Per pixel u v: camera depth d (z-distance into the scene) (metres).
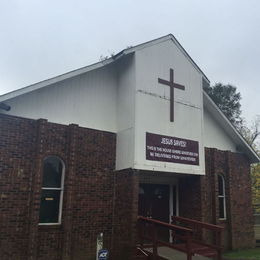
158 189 14.09
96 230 11.38
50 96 11.50
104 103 12.70
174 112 13.03
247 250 14.94
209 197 14.48
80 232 11.00
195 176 13.71
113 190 12.10
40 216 10.45
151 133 12.16
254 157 16.58
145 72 12.55
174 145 12.70
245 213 15.80
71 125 11.34
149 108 12.34
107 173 12.07
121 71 13.10
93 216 11.41
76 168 11.32
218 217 14.29
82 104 12.17
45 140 10.77
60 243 10.47
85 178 11.48
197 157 13.34
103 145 12.20
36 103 11.14
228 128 16.25
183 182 14.23
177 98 13.27
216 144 15.96
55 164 11.05
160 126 12.48
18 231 9.82
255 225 18.80
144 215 13.41
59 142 11.06
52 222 10.62
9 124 10.31
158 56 13.10
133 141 11.73
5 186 9.87
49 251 10.22
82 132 11.78
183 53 13.98
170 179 14.26
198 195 13.43
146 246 11.90
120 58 12.53
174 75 13.41
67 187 10.79
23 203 10.05
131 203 11.23
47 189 10.71
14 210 9.87
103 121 12.52
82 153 11.60
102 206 11.70
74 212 10.98
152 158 11.97
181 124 13.14
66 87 11.94
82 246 10.95
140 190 13.64
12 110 10.60
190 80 13.92
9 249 9.59
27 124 10.65
